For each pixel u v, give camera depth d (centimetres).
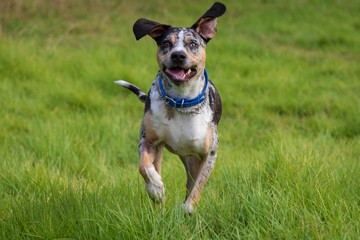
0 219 469
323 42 1587
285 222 451
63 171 654
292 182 534
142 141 501
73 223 447
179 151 510
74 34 1516
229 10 1922
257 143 800
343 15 1897
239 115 957
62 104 962
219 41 1453
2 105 928
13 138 758
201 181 509
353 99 1021
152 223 441
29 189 566
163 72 483
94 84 1075
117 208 479
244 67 1245
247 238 429
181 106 479
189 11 1881
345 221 452
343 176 557
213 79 1141
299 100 1040
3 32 1420
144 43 1382
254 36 1636
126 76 1087
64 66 1163
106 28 1588
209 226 453
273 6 2023
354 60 1416
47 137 739
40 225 455
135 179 586
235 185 532
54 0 1714
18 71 1091
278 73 1200
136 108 969
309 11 1945
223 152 723
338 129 869
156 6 1891
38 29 1501
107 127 824
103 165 671
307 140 744
